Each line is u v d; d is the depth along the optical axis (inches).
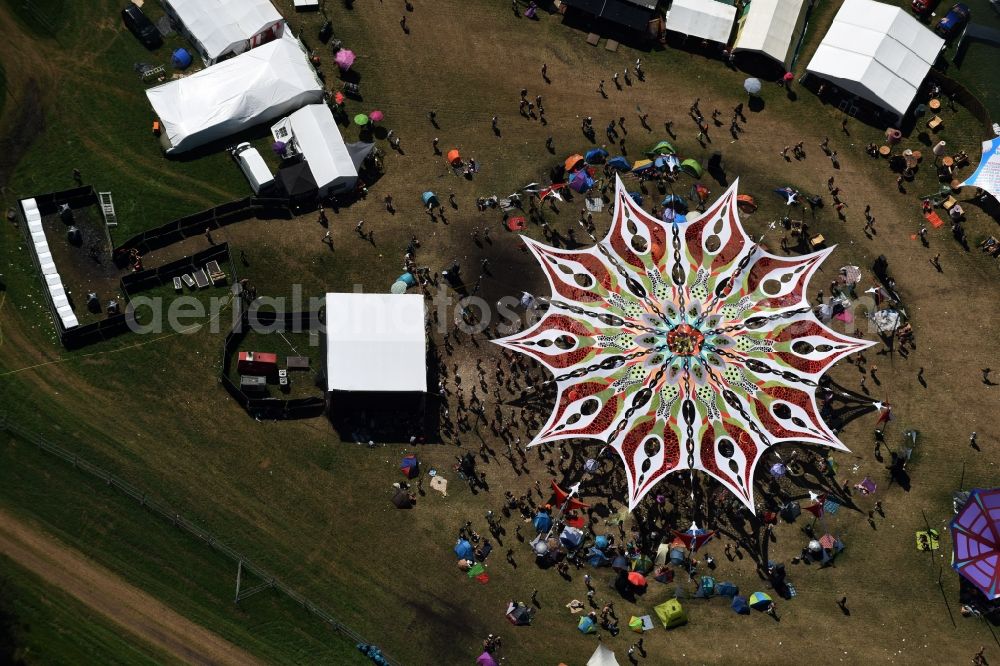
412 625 3127.5
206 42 3452.3
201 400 3193.9
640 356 3221.0
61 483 3078.2
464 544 3174.2
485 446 3272.6
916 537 3339.1
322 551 3142.2
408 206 3437.5
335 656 3080.7
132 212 3316.9
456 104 3555.6
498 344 3218.5
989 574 3174.2
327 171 3351.4
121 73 3437.5
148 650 3006.9
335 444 3218.5
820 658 3221.0
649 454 3161.9
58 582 3011.8
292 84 3420.3
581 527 3243.1
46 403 3129.9
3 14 3425.2
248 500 3147.1
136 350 3206.2
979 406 3459.6
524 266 3432.6
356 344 3174.2
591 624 3166.8
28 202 3238.2
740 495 3144.7
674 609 3174.2
